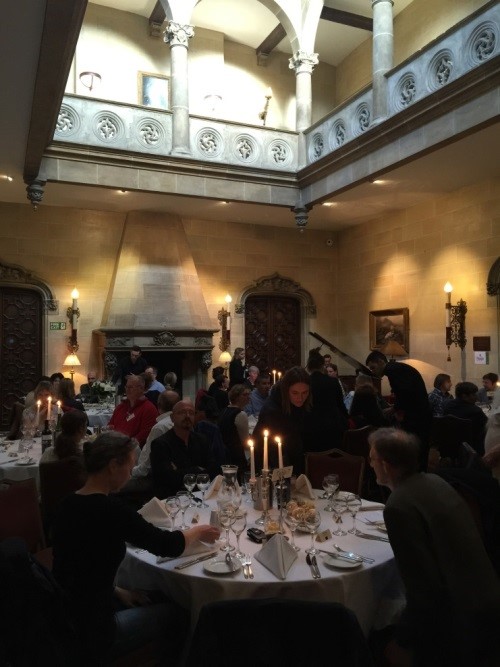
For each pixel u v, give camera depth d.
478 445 6.29
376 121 7.86
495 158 7.68
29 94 5.39
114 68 10.70
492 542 3.02
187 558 2.65
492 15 6.25
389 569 2.64
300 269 12.29
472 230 9.03
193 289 10.69
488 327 8.78
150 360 11.16
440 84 7.01
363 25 11.02
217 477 3.68
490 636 2.10
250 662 1.70
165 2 9.08
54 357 10.28
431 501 2.28
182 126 9.04
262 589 2.38
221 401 8.09
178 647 2.55
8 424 10.15
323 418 4.48
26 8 3.91
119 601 2.75
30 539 3.43
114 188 8.74
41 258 10.18
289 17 9.98
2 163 7.78
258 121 11.95
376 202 10.09
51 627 2.08
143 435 5.54
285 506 3.19
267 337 12.25
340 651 1.68
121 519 2.35
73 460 4.08
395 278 10.80
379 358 5.41
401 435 2.45
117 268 10.38
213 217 11.18
